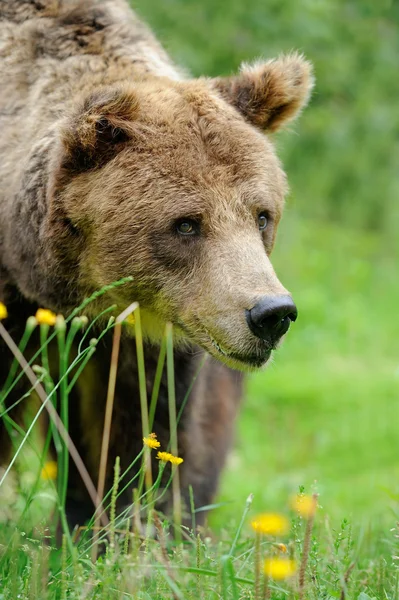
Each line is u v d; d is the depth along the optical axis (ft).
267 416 65.67
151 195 30.48
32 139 32.65
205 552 27.71
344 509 48.85
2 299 32.42
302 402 67.56
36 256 31.53
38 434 38.40
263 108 33.73
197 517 38.58
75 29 34.76
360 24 92.12
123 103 30.76
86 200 30.83
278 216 32.86
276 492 51.34
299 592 23.59
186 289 30.66
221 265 30.09
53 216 31.04
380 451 60.23
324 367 75.15
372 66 92.94
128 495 33.81
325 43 84.94
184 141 30.89
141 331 32.40
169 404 32.53
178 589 23.71
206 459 39.27
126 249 30.68
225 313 29.71
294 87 34.12
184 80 34.06
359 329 82.38
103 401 33.91
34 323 27.22
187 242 30.63
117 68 34.17
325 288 88.89
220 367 39.47
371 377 72.59
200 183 30.55
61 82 33.68
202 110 31.63
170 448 33.86
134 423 33.68
